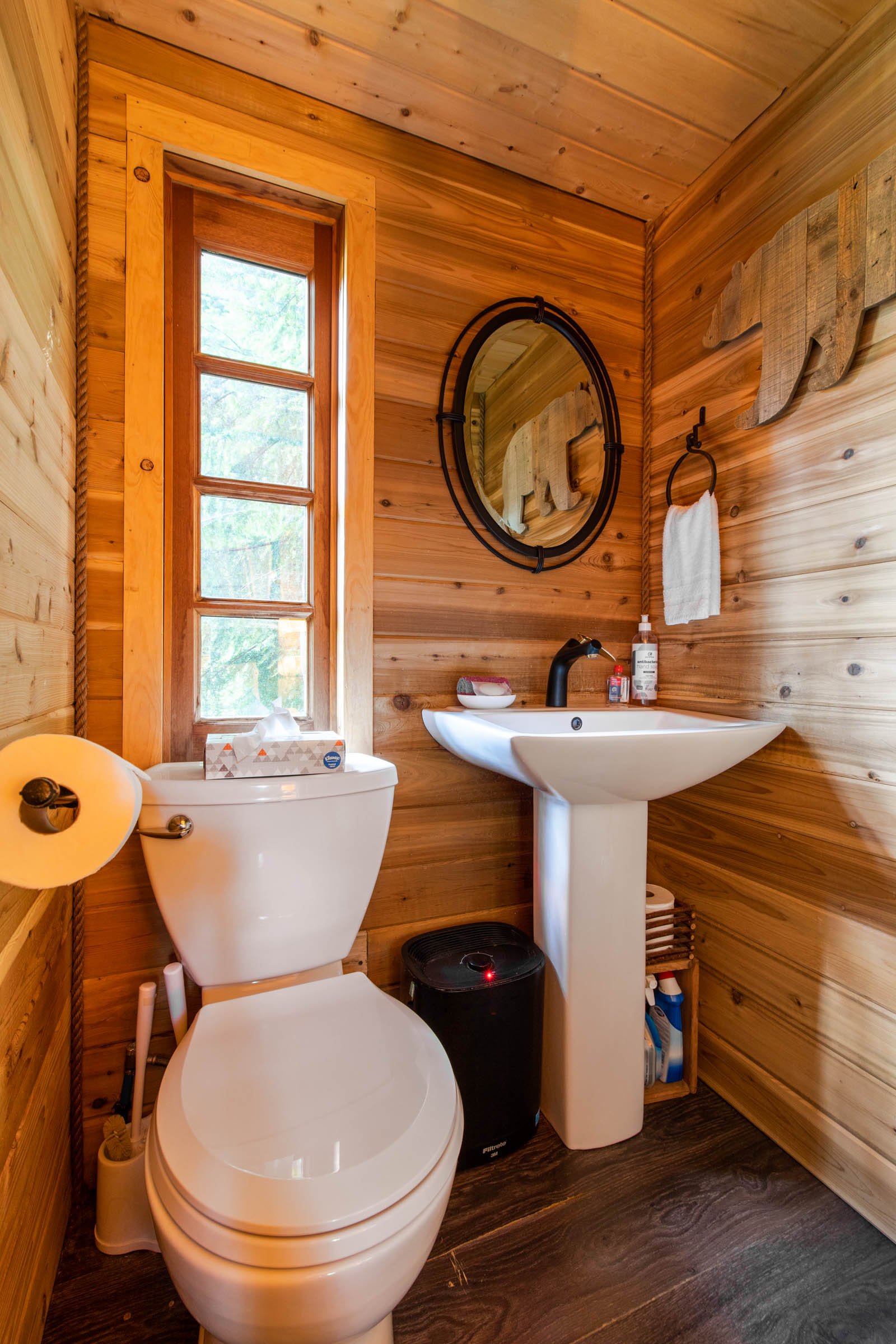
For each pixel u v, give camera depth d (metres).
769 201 1.34
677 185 1.59
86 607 1.16
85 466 1.14
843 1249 1.03
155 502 1.20
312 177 1.32
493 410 1.52
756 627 1.35
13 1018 0.75
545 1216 1.08
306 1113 0.73
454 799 1.48
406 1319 0.92
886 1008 1.06
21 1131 0.78
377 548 1.40
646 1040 1.40
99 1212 1.02
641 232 1.72
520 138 1.44
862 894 1.11
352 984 1.01
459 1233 1.05
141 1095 1.04
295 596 1.41
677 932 1.42
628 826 1.24
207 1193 0.62
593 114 1.37
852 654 1.14
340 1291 0.59
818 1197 1.13
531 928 1.56
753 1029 1.33
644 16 1.16
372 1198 0.63
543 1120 1.32
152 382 1.20
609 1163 1.20
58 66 0.99
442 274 1.47
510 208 1.55
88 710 1.16
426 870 1.46
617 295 1.69
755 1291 0.96
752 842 1.34
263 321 1.38
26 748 0.65
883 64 1.11
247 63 1.26
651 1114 1.35
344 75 1.28
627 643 1.71
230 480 1.34
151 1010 1.03
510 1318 0.92
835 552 1.18
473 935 1.38
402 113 1.38
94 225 1.16
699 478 1.53
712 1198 1.12
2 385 0.70
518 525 1.54
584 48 1.23
